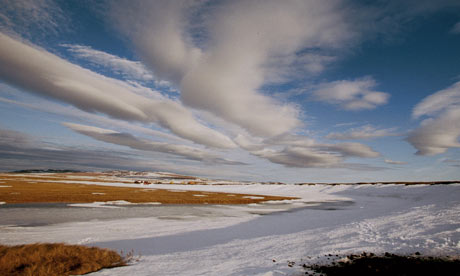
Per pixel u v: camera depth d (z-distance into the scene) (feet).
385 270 26.09
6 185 213.66
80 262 29.55
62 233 52.70
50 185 250.98
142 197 148.36
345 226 53.16
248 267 28.58
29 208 90.94
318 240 42.39
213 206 119.85
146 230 57.88
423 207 74.18
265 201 155.74
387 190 244.63
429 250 32.32
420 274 24.66
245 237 50.29
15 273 26.09
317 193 286.87
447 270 25.45
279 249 37.88
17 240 45.55
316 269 27.63
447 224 43.91
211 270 27.37
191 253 36.58
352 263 29.07
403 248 34.19
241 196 200.75
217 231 57.41
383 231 45.39
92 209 93.66
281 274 26.00
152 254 36.65
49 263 28.86
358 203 148.87
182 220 74.64
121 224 65.16
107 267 29.45
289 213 97.25
